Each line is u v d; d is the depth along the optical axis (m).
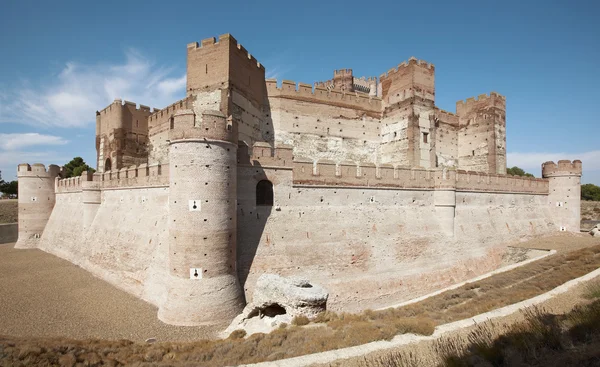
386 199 32.47
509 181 43.88
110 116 44.94
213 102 31.89
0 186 100.69
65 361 13.78
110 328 20.83
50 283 29.81
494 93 50.72
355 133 45.44
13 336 17.83
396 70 45.72
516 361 10.22
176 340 19.39
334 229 28.95
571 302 16.30
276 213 27.19
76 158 92.56
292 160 28.23
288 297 19.23
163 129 41.12
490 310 17.73
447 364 10.94
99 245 34.16
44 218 49.06
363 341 14.28
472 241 37.03
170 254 22.88
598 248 31.55
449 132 53.31
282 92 40.81
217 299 22.12
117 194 34.97
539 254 37.12
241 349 15.12
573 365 9.01
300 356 12.96
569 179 48.03
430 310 20.41
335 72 63.22
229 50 31.73
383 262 30.20
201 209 22.45
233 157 24.22
